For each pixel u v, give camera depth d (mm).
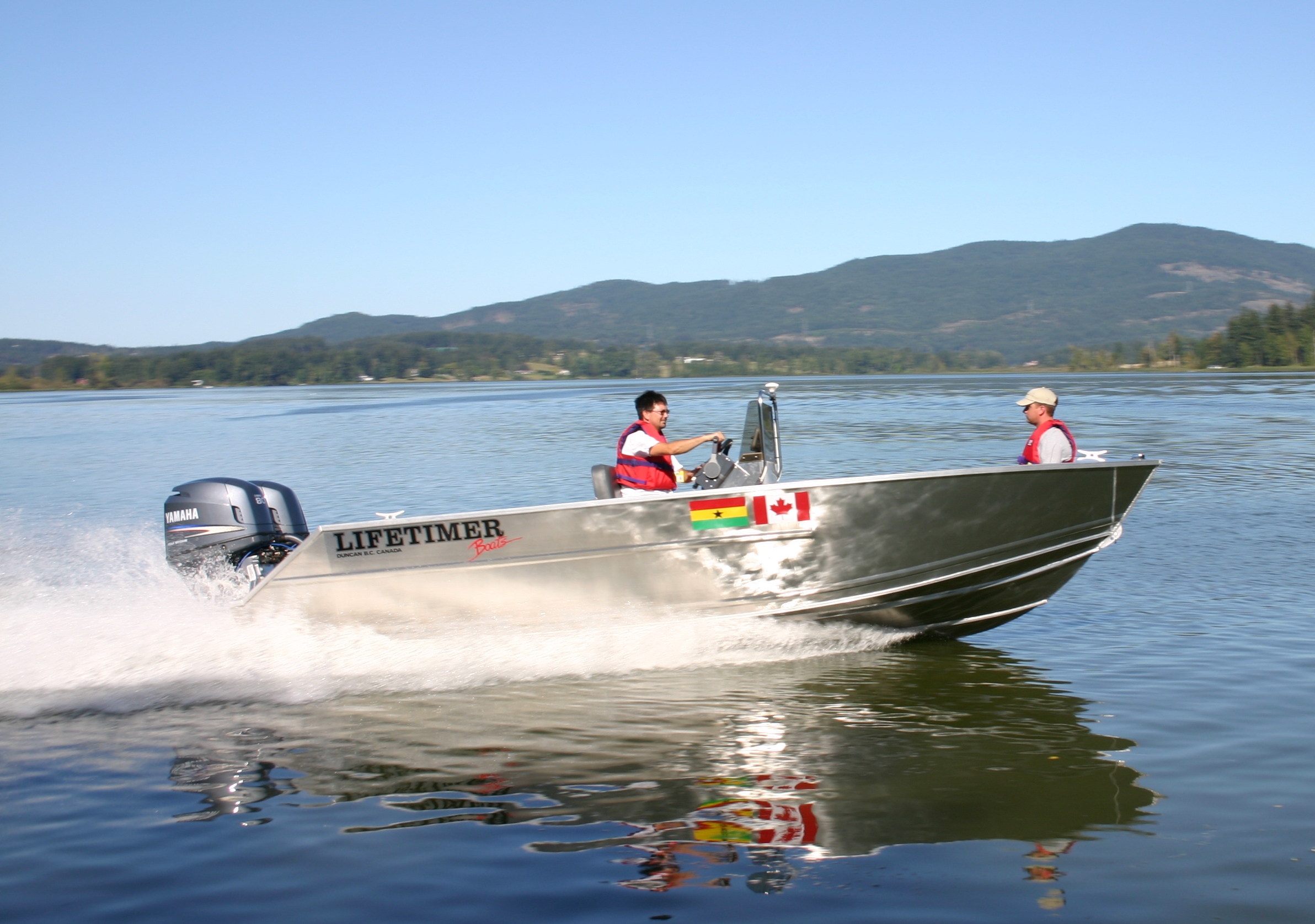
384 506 13133
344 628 5566
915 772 4215
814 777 4168
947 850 3494
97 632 5551
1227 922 2996
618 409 45031
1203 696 5164
